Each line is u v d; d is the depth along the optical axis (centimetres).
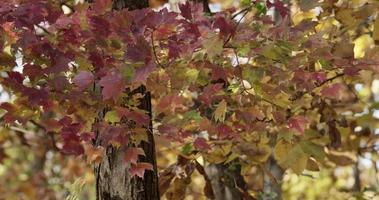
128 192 368
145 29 303
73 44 326
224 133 380
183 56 313
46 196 1088
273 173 561
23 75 316
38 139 886
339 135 484
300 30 331
